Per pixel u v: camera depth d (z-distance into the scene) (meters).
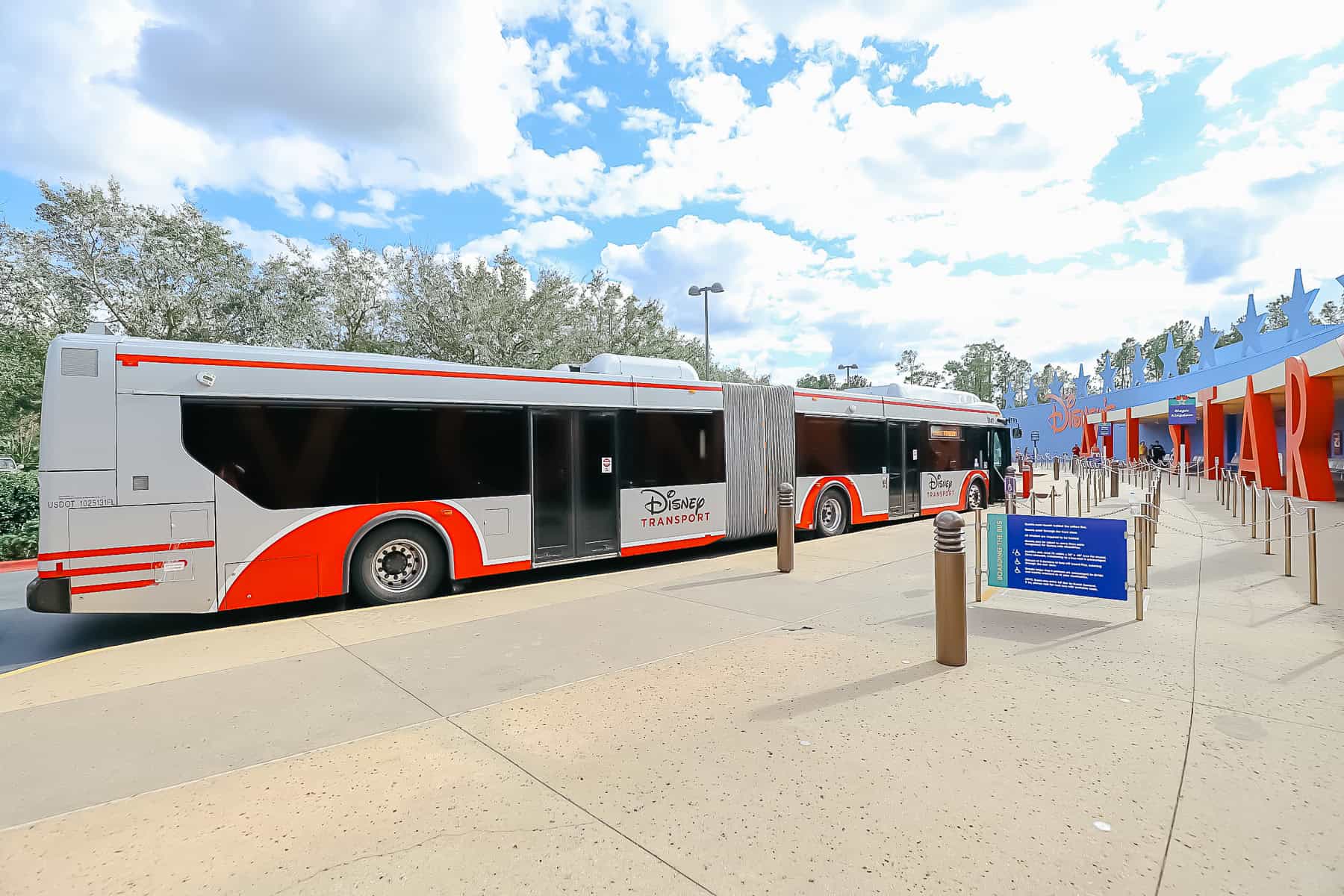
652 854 2.74
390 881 2.60
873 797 3.14
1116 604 6.80
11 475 12.72
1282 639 5.46
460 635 6.15
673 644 5.70
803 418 12.11
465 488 8.09
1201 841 2.74
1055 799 3.09
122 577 6.15
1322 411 16.31
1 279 18.36
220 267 21.38
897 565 9.23
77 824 3.07
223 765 3.65
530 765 3.54
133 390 6.27
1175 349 44.62
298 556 6.98
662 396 10.09
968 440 16.06
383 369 7.59
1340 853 2.65
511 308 23.19
